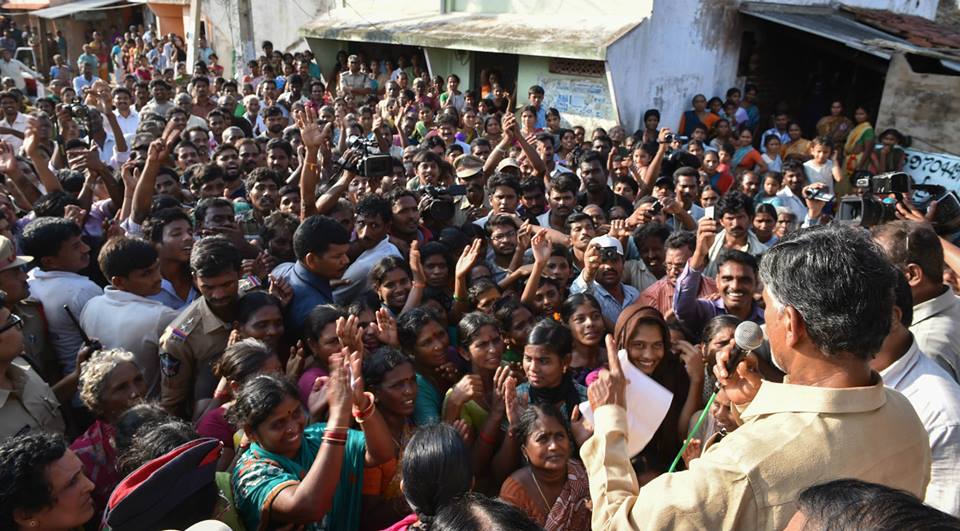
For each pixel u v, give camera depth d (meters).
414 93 12.44
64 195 5.19
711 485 1.47
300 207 5.57
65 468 2.01
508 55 12.94
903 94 10.63
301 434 2.56
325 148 7.21
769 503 1.42
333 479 2.27
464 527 1.66
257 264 4.67
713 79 12.21
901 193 3.52
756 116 12.05
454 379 3.65
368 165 5.48
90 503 2.09
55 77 18.97
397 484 2.75
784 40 12.85
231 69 19.28
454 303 4.39
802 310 1.52
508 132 7.13
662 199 5.84
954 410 2.12
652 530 1.48
